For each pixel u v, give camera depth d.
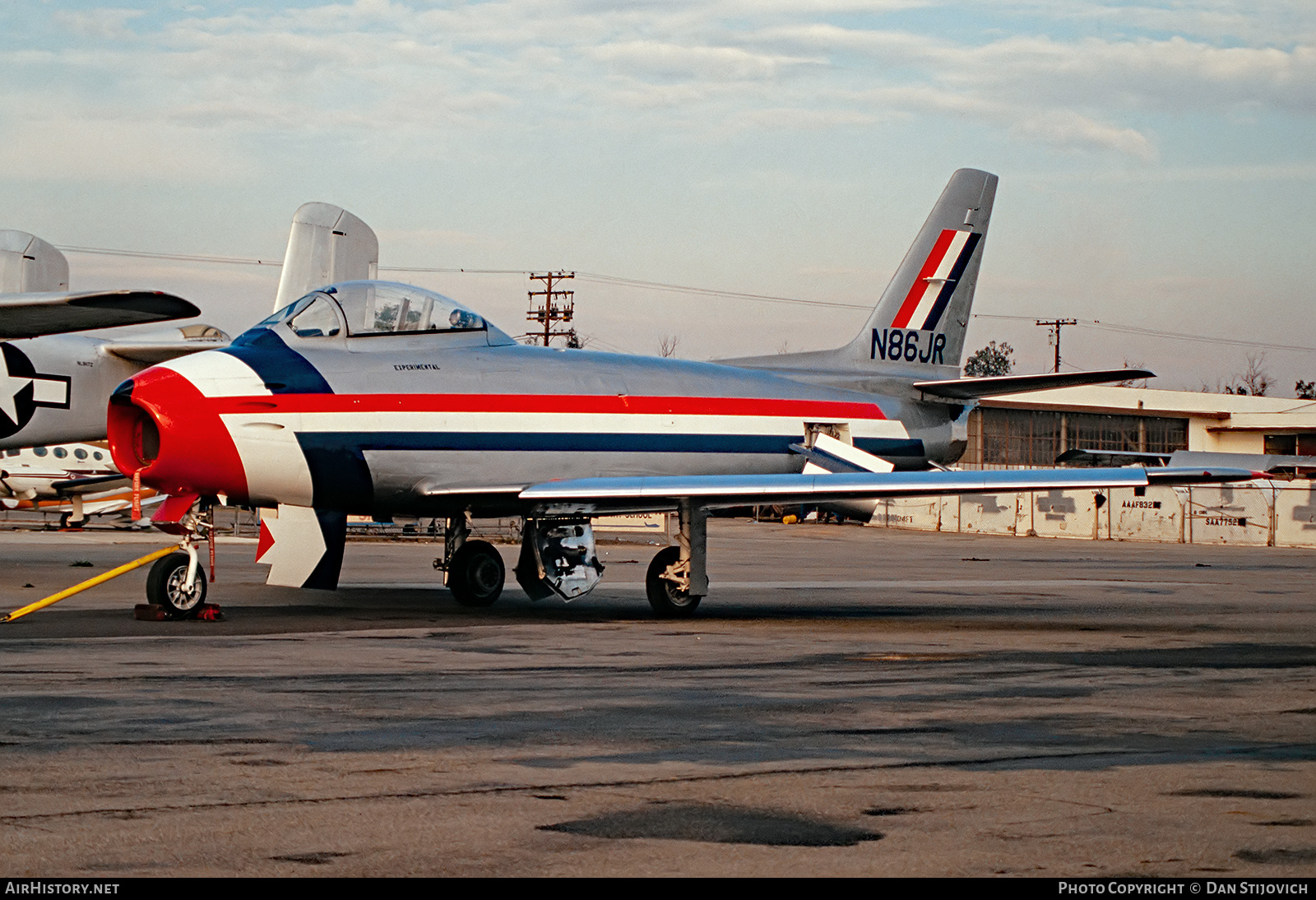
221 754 5.96
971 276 19.66
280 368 13.13
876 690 8.40
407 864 4.34
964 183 19.47
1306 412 73.00
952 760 6.07
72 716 6.93
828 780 5.61
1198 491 44.59
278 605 14.61
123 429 12.71
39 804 5.02
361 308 13.91
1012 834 4.77
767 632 12.36
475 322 14.91
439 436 13.91
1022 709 7.68
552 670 9.14
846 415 17.94
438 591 17.02
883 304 18.89
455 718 7.03
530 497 13.84
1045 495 49.44
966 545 39.09
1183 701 8.12
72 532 34.75
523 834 4.70
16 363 19.89
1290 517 42.28
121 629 11.48
